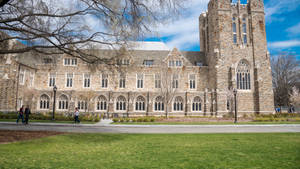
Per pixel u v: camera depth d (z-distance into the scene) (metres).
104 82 46.81
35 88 43.62
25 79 42.53
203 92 44.09
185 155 8.77
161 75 42.12
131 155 8.76
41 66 46.56
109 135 15.33
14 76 38.44
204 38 56.25
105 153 9.13
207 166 7.14
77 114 27.09
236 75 45.22
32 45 15.06
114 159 8.05
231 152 9.33
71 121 30.20
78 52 15.24
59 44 15.40
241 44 46.09
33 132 16.27
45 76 46.47
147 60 49.28
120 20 12.68
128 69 16.92
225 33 45.66
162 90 41.66
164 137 14.32
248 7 48.19
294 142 12.06
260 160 7.92
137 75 47.25
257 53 45.78
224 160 7.94
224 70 44.31
